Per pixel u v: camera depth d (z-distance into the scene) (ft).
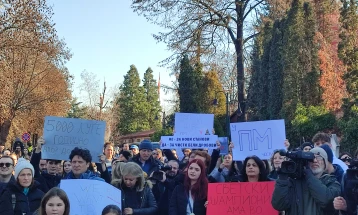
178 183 19.35
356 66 71.20
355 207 14.19
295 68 80.38
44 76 112.98
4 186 17.80
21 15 82.02
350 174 14.52
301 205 14.60
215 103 108.06
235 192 17.66
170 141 27.94
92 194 16.90
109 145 29.68
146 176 21.06
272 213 17.29
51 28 87.20
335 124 71.15
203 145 27.86
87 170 19.76
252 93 103.81
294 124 74.74
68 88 128.47
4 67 87.45
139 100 268.82
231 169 23.04
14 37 83.71
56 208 14.32
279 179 14.80
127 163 18.57
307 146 21.70
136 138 233.76
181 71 106.32
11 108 101.91
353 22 73.05
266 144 22.81
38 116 122.93
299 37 81.15
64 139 22.81
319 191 14.32
